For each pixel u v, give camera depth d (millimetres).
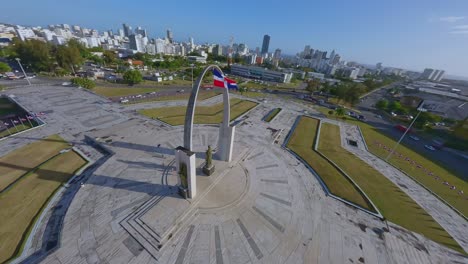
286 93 111875
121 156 35938
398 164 43875
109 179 29953
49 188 28297
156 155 37000
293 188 31859
